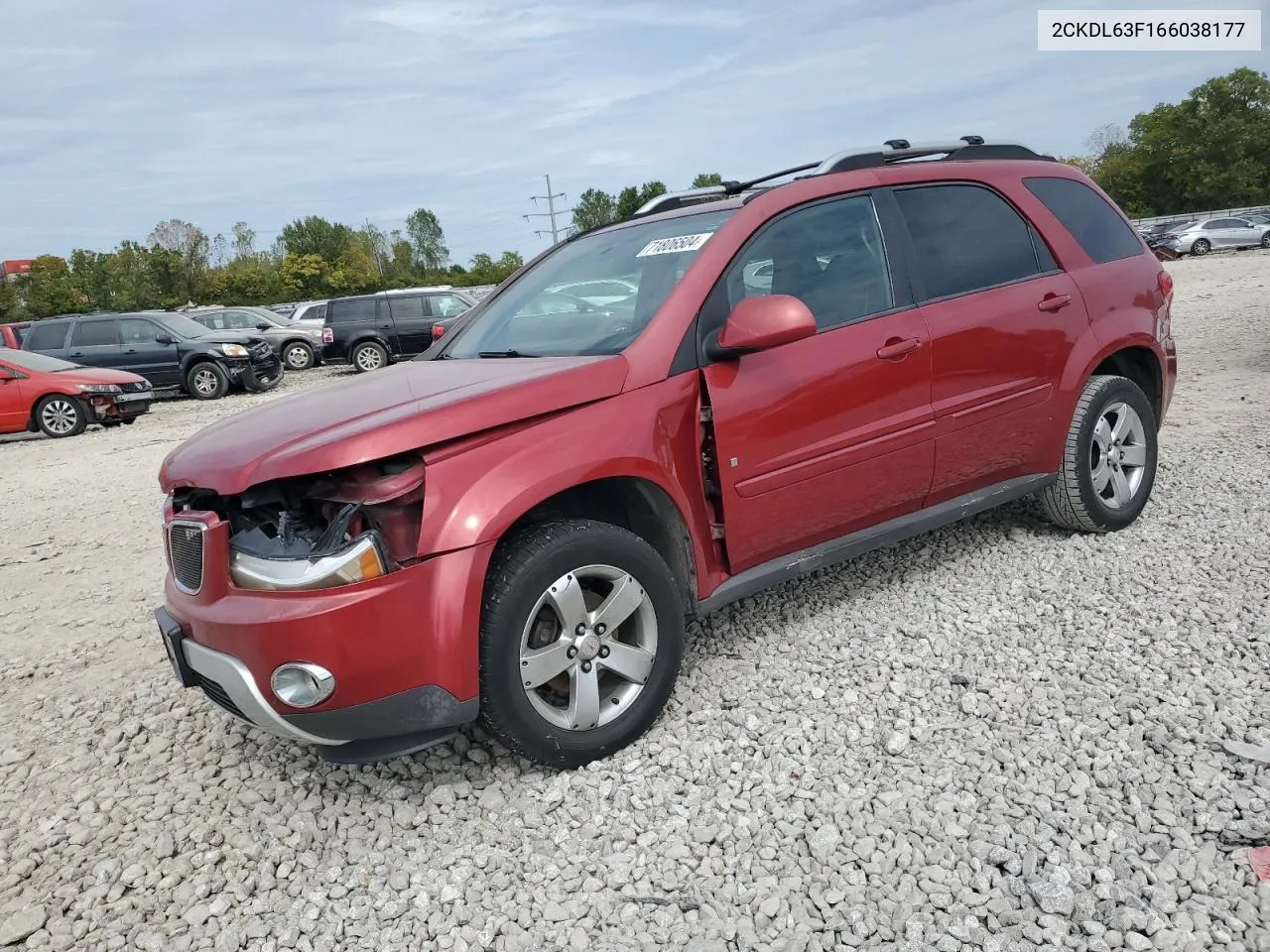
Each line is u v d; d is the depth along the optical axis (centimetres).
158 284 7225
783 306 309
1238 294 1755
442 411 281
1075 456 437
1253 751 271
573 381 304
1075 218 455
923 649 362
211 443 315
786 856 252
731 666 365
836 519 363
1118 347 446
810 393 344
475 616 276
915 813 261
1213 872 227
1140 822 247
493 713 285
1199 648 339
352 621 264
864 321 365
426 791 306
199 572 288
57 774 346
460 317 445
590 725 303
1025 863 237
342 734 274
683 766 300
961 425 391
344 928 247
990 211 424
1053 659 342
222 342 1817
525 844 272
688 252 351
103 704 405
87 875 280
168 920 258
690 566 331
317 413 314
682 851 259
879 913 229
